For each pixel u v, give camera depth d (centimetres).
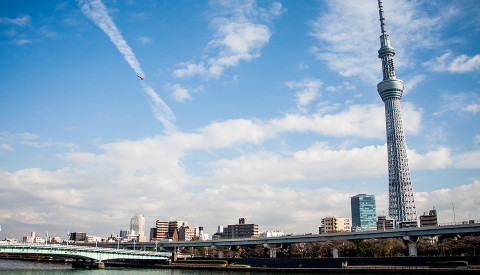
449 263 15325
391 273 14712
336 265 17575
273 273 16900
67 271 17812
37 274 15788
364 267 15950
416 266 15512
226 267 19525
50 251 17912
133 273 17475
